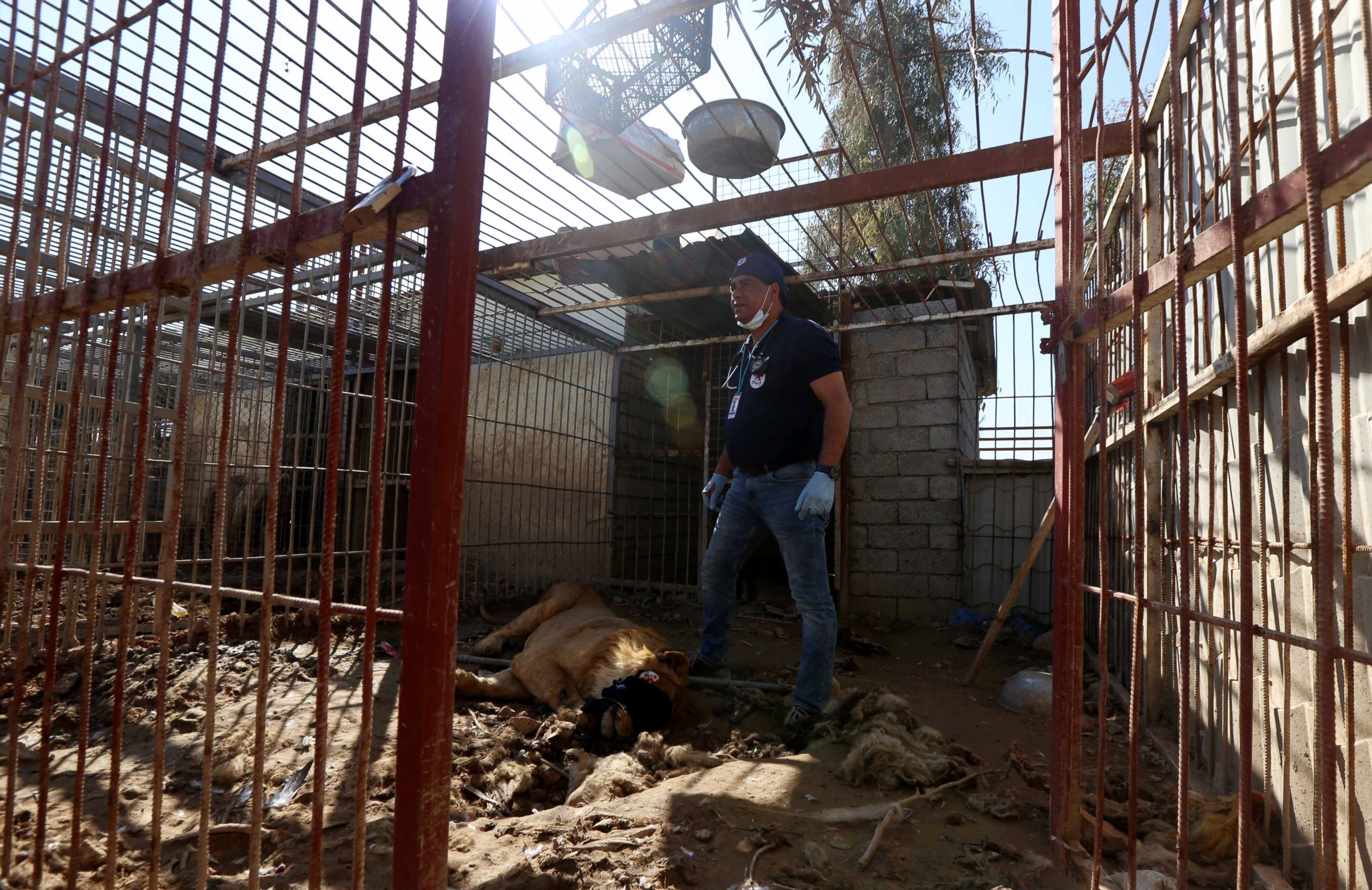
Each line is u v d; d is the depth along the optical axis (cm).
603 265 580
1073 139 197
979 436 786
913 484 738
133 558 165
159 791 157
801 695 358
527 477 872
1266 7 169
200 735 315
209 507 746
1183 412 137
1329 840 103
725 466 463
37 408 443
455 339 129
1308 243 107
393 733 326
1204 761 297
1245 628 122
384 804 257
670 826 239
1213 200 274
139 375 506
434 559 126
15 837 226
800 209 408
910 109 911
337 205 143
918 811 260
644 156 423
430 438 127
